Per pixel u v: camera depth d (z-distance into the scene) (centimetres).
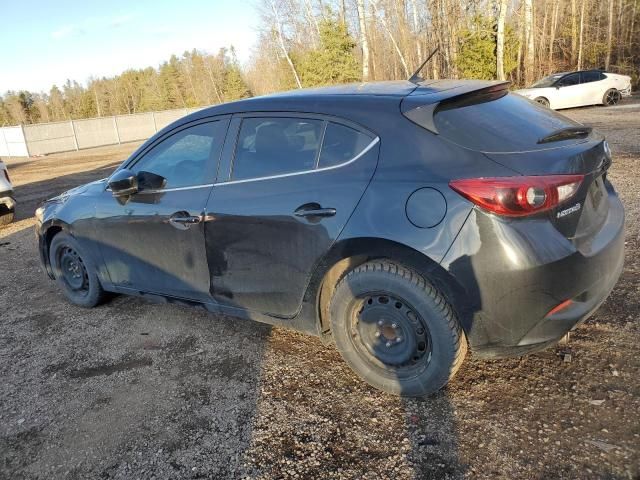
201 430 261
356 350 280
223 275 318
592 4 3294
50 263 447
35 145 2814
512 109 279
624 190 618
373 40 3134
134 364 332
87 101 9394
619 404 250
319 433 252
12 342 380
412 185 244
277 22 3394
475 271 231
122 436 261
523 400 262
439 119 254
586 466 215
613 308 342
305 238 274
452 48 2616
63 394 305
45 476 238
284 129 294
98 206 382
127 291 389
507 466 220
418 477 219
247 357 330
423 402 269
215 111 328
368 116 267
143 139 3300
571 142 255
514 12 2864
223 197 308
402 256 246
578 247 237
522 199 223
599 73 1691
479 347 246
